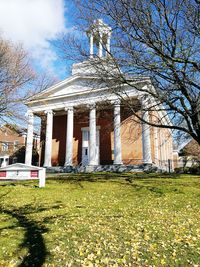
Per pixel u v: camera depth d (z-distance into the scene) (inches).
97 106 1045.2
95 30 478.9
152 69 439.8
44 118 1451.8
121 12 435.5
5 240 245.8
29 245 232.2
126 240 238.8
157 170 1035.3
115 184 639.8
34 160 1622.8
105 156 1275.8
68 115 1279.5
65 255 209.9
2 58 704.4
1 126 830.5
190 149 1581.0
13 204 440.5
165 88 472.1
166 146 1628.9
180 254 203.9
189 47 417.4
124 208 399.2
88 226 289.1
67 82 1293.1
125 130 1186.6
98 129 1314.0
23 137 1829.5
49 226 292.2
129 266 187.3
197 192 514.6
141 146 1175.0
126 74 484.4
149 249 214.1
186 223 296.2
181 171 1179.3
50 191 554.6
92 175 864.9
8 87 706.8
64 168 1203.2
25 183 663.1
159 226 284.8
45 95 1064.2
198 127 469.4
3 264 197.0
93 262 196.1
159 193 515.2
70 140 1261.1
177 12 419.5
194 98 469.4
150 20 426.9
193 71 431.8
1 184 653.3
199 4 397.7
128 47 447.8
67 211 375.6
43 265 193.5
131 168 1078.4
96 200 467.2
